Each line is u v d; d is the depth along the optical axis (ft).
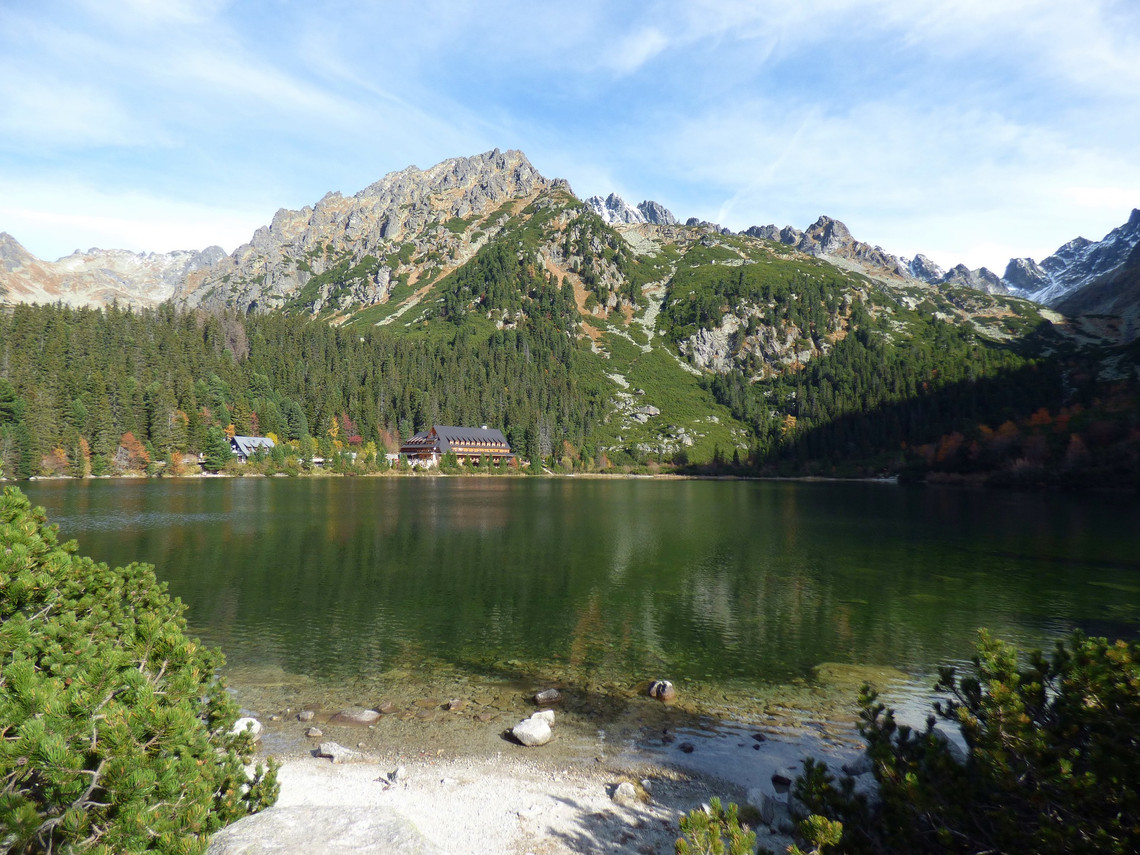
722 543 206.90
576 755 63.67
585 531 232.12
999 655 37.22
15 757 26.94
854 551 192.95
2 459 416.46
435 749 64.34
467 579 146.82
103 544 183.32
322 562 163.73
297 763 59.98
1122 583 149.07
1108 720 31.55
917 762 36.86
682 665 92.07
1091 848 28.94
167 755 30.83
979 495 418.10
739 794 56.03
